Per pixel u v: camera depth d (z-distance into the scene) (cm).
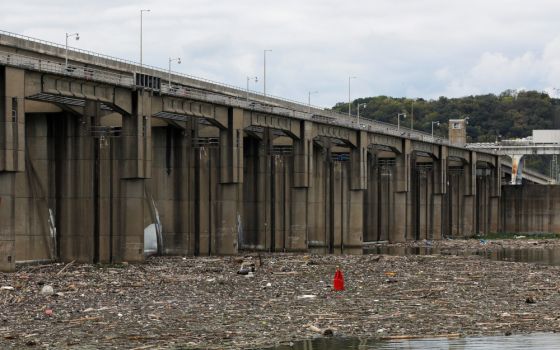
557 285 11288
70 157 14112
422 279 11931
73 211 14138
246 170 19450
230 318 7962
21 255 13862
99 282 10881
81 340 6819
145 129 14088
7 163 11488
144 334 7106
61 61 14238
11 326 7388
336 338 7031
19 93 11700
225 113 16362
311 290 10288
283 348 6612
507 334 7256
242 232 19500
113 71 15350
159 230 17038
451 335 7194
